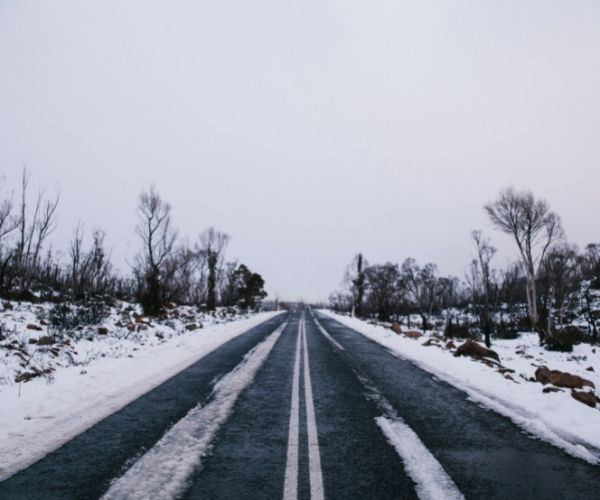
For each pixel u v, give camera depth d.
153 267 31.58
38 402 7.41
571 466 4.91
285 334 21.77
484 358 14.38
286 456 5.12
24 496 4.02
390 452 5.30
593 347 31.33
